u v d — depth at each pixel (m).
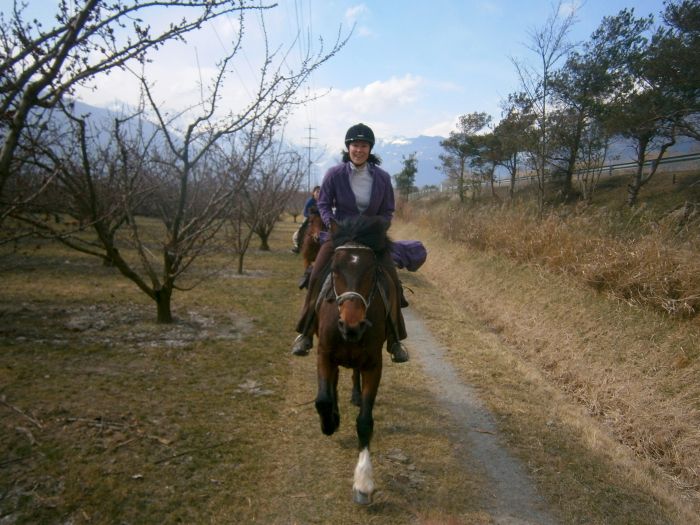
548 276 9.38
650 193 24.66
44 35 2.61
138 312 7.77
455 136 37.03
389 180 4.70
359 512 3.47
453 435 4.74
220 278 11.61
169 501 3.38
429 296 11.27
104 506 3.24
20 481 3.37
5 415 4.13
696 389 5.19
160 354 6.04
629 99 20.83
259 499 3.52
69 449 3.77
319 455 4.17
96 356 5.76
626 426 5.34
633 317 6.77
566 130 21.92
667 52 18.06
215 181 10.32
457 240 15.85
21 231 3.67
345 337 3.50
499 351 7.53
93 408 4.44
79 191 5.85
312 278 4.37
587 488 4.02
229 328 7.48
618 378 6.00
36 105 2.71
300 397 5.27
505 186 38.06
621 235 8.73
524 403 5.65
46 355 5.62
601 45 20.62
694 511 3.99
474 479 4.01
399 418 4.98
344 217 4.64
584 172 24.81
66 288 9.06
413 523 3.41
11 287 8.84
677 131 20.84
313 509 3.47
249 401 5.04
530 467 4.26
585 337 7.08
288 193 17.67
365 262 3.75
